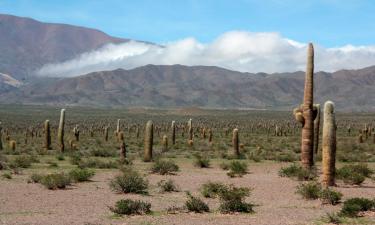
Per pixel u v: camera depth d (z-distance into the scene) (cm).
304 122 2884
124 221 1576
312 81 2883
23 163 3316
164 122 16475
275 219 1631
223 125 13512
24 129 10706
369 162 4072
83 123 14912
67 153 4506
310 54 2833
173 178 2794
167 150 5125
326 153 2416
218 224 1541
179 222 1569
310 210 1812
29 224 1508
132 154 4722
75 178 2570
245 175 2984
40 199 2008
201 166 3475
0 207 1814
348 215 1678
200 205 1762
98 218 1623
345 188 2370
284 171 2892
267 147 5800
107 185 2453
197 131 10688
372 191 2292
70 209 1794
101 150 4522
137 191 2216
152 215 1683
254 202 1984
